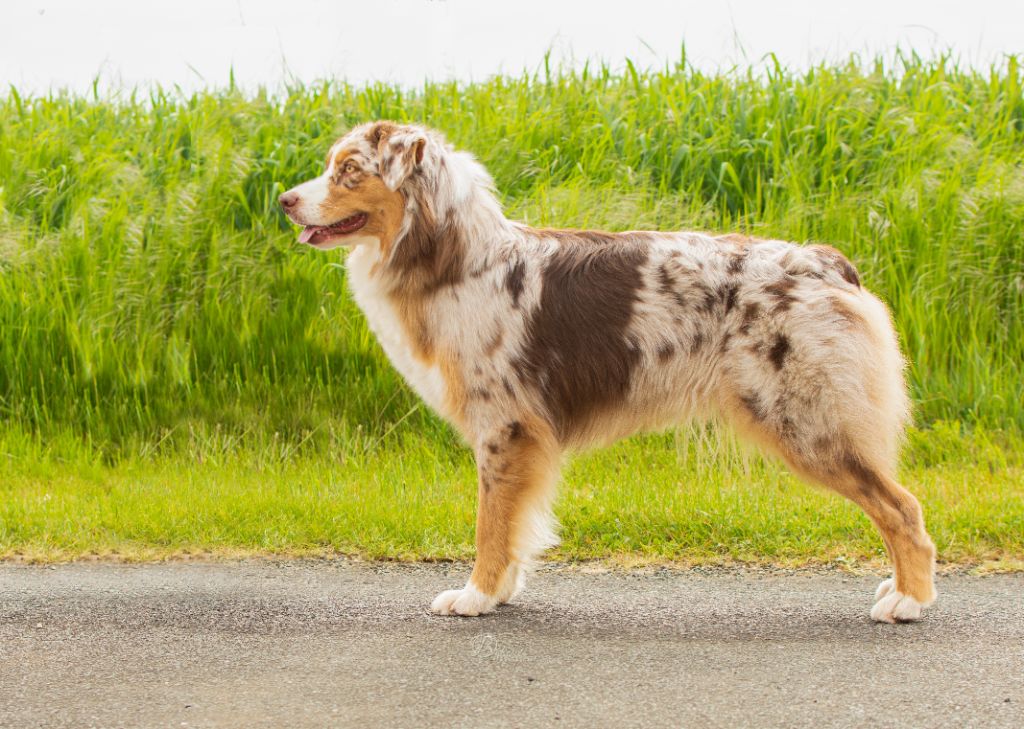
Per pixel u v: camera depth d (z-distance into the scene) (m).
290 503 7.68
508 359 5.86
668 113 12.38
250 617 5.61
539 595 6.03
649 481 8.23
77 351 10.02
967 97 13.31
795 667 4.76
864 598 5.87
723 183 11.81
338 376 10.02
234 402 9.77
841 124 12.51
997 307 10.33
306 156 12.40
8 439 9.27
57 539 7.14
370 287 6.13
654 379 5.87
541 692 4.49
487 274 5.93
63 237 11.09
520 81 14.11
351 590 6.14
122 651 5.07
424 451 9.06
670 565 6.61
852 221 10.67
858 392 5.54
